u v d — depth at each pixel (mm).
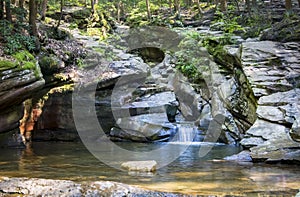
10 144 8305
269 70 7910
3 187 3646
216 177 4477
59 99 9477
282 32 9336
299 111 6359
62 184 3680
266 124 6496
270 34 9586
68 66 10047
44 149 7887
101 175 4703
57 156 6746
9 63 7227
